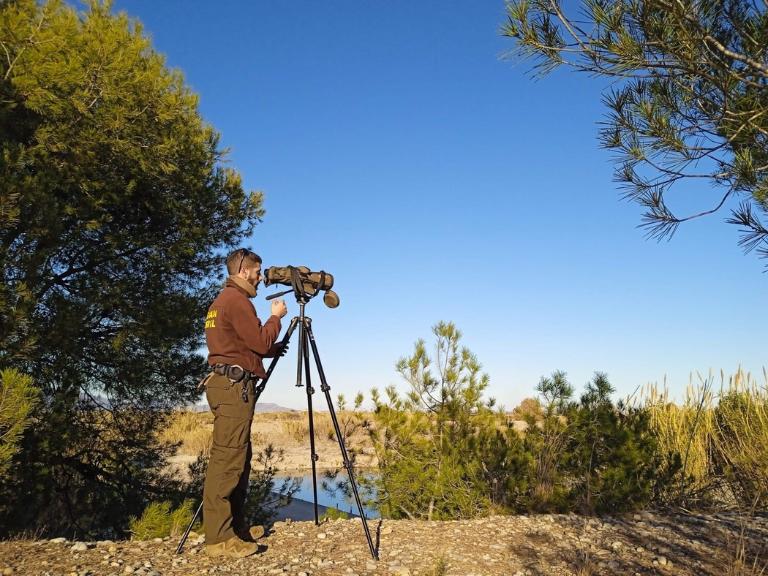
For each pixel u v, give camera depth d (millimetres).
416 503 7809
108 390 8859
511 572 4059
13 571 3721
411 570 3959
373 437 8219
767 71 3555
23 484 7238
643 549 4715
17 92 6734
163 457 9953
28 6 7309
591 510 6730
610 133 4473
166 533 5035
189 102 10078
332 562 4055
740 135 3877
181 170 9359
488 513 7168
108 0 8805
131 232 9180
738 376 9297
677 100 4273
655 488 7398
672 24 3572
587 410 7469
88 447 8961
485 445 7605
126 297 8539
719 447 8398
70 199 7879
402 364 8234
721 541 5012
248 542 4188
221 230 10523
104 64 7207
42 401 7312
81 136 7336
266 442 20703
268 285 4453
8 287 6383
